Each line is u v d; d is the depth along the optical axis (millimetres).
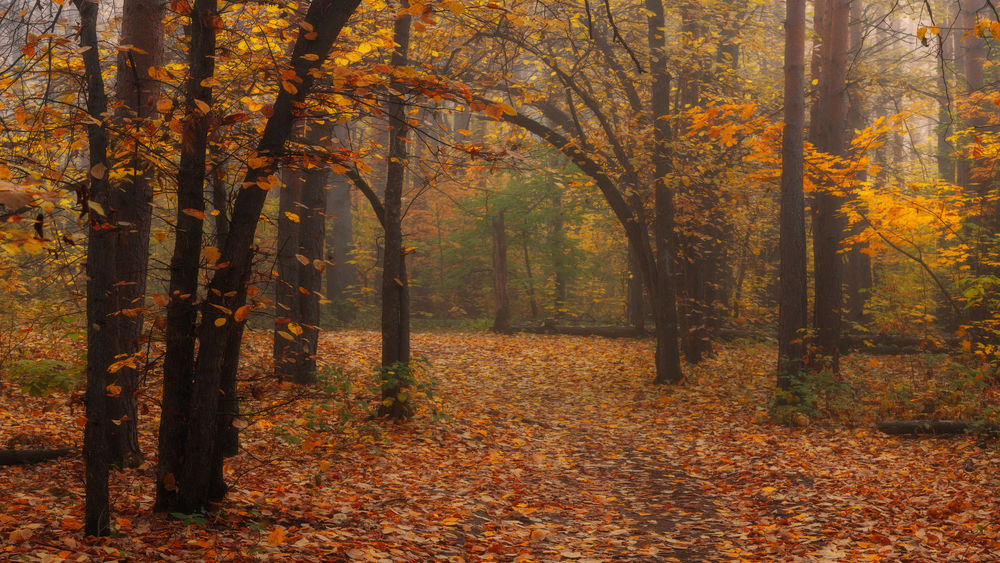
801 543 5816
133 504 5512
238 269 5156
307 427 8414
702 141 16672
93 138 4297
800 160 12297
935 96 19891
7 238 2502
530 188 25750
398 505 6453
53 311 9508
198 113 4754
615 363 17484
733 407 12469
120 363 4902
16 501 5355
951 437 9508
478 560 5266
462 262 30438
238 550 4723
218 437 5461
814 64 17141
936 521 6141
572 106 14594
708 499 7523
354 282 28438
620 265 28344
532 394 13867
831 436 10141
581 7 12664
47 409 7664
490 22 9984
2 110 5020
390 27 8570
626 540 6086
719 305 18766
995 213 15281
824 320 13617
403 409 10125
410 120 5719
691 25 17484
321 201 12086
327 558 4770
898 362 16562
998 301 12047
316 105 5211
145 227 6613
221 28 5016
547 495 7469
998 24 4797
